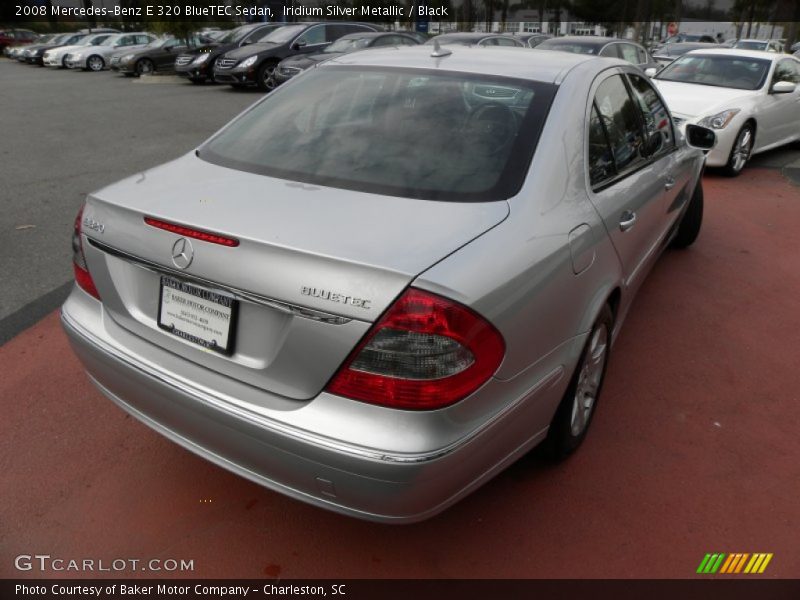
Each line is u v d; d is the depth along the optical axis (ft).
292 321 5.94
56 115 39.73
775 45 84.64
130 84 60.29
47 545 7.53
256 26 58.65
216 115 40.06
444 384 5.79
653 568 7.48
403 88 8.93
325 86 9.48
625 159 9.88
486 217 6.73
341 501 6.23
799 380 11.47
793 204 22.45
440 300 5.69
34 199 20.89
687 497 8.56
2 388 10.32
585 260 7.73
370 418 5.87
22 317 12.69
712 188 24.40
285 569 7.36
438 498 6.29
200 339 6.64
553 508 8.29
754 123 25.98
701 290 15.10
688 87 27.50
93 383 8.12
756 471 9.10
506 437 6.81
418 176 7.44
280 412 6.16
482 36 49.01
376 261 5.74
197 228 6.31
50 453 8.93
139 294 7.16
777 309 14.25
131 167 25.89
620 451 9.40
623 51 41.88
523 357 6.66
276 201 6.94
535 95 8.43
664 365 11.80
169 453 9.02
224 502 8.22
